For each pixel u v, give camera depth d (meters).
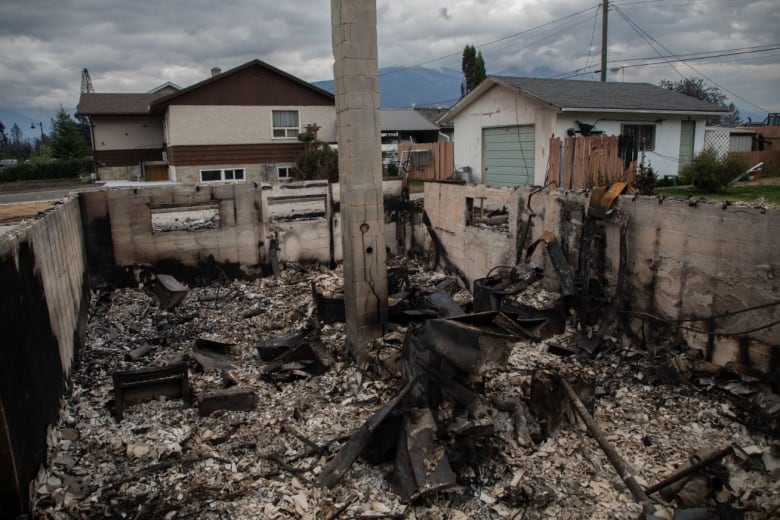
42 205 14.17
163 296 9.52
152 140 26.78
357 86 6.55
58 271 6.30
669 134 16.97
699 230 5.85
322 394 6.09
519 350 6.87
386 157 24.98
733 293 5.58
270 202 11.38
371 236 6.89
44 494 4.18
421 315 7.30
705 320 5.88
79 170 34.16
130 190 10.23
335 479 4.39
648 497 3.96
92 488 4.34
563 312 7.24
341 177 6.97
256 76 21.86
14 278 4.23
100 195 10.05
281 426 5.36
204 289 10.78
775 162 17.14
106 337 8.02
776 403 5.05
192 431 5.24
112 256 10.30
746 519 3.81
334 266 12.21
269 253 11.45
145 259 10.54
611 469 4.49
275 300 9.85
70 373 6.30
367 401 5.86
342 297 8.96
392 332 6.90
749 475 4.30
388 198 12.61
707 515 3.69
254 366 6.92
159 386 5.87
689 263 6.00
